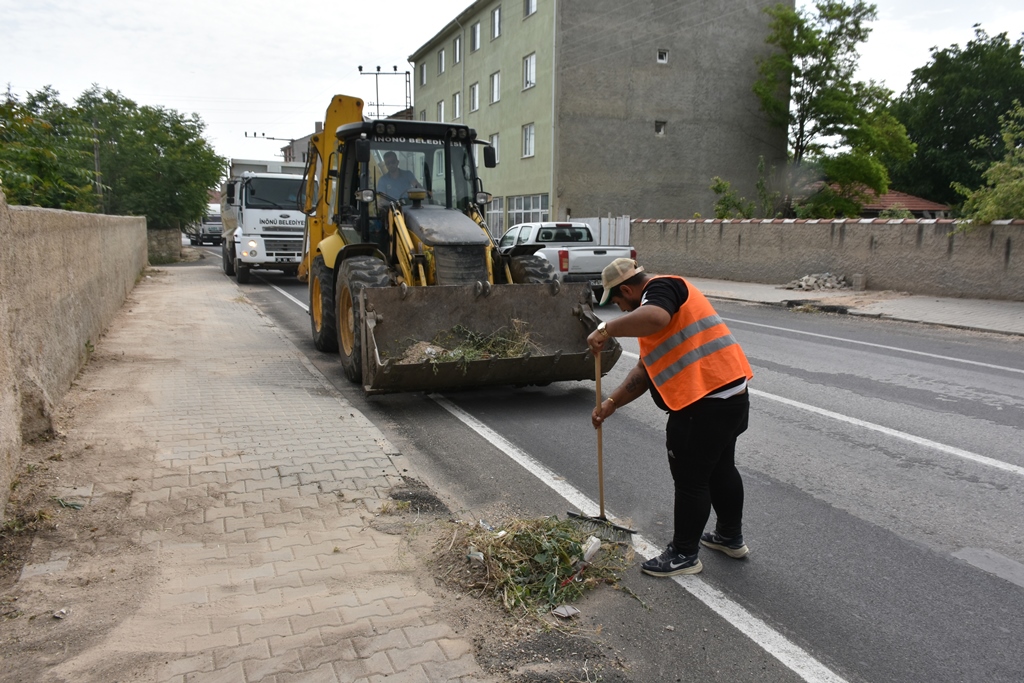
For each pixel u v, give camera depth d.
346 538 3.93
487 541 3.70
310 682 2.75
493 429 6.21
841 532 4.21
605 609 3.37
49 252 6.04
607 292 3.73
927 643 3.12
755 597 3.49
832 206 30.77
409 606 3.29
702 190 31.55
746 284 19.52
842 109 30.09
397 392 6.67
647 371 3.60
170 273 22.48
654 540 4.10
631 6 29.48
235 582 3.45
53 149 10.95
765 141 32.25
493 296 7.00
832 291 17.00
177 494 4.42
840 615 3.34
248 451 5.22
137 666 2.82
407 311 6.78
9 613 3.17
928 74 43.97
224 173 30.50
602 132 29.78
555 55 28.78
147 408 6.29
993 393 7.57
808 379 8.23
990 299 14.46
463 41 38.03
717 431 3.47
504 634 3.13
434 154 8.71
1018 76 40.81
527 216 32.31
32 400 5.17
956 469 5.26
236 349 9.29
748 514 4.46
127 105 28.50
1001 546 4.04
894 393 7.57
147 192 28.22
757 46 31.64
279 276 21.59
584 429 6.23
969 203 14.86
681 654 3.03
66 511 4.12
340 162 9.28
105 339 9.60
